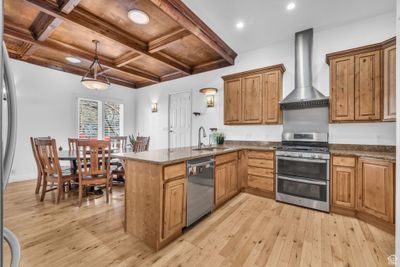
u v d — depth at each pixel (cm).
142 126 607
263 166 317
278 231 210
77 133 481
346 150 281
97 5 247
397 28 106
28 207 267
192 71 473
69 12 243
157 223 174
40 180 322
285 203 291
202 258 166
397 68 105
